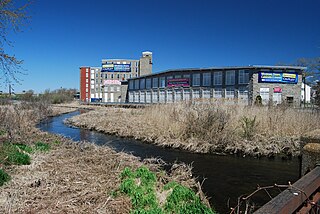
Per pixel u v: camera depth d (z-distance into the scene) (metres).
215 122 11.02
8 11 6.94
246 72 32.69
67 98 63.31
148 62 67.81
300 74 32.12
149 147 11.29
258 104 13.73
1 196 4.39
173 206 4.26
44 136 11.01
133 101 53.34
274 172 7.58
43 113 25.02
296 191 1.74
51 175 5.62
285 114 11.88
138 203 4.39
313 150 2.42
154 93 46.78
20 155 6.48
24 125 12.38
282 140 10.13
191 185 5.93
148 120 15.84
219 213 4.81
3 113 10.52
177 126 12.23
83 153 7.97
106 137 14.03
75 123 19.75
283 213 1.46
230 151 9.99
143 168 5.86
